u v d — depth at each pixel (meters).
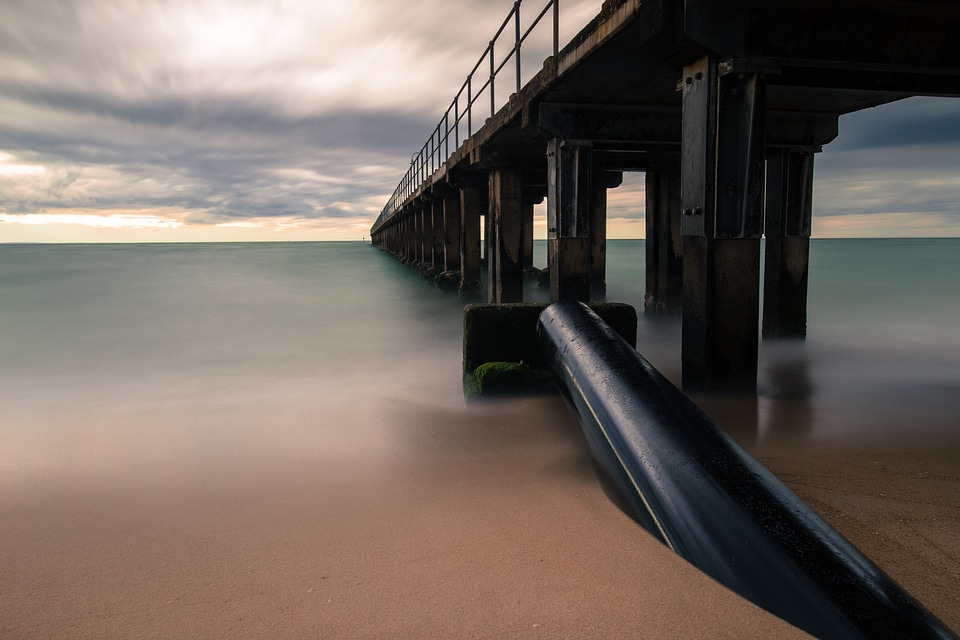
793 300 9.56
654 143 9.14
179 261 45.41
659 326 12.30
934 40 5.43
